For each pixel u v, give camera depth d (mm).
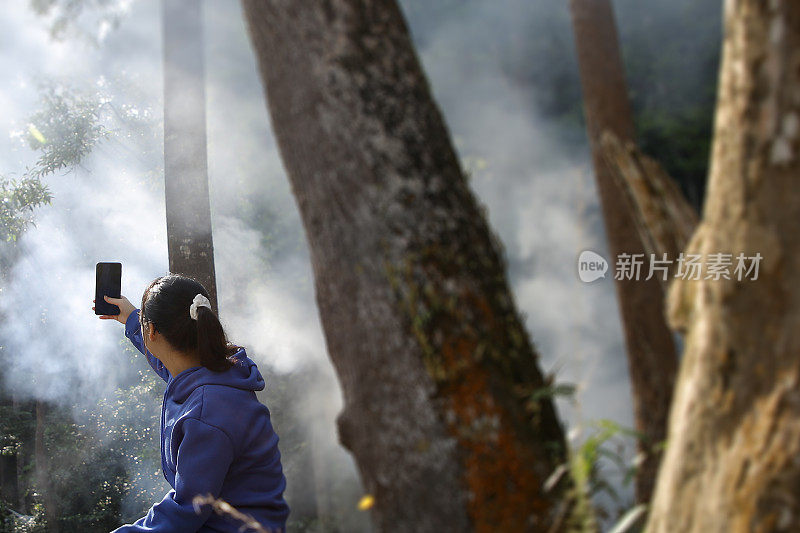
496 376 1271
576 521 1155
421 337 1256
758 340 915
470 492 1212
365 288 1295
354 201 1300
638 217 1408
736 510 904
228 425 1807
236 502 1823
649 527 1070
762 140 904
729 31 952
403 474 1259
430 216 1290
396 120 1306
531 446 1249
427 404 1244
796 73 875
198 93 3381
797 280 885
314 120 1329
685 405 1013
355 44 1316
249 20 1418
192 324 1949
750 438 907
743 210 933
